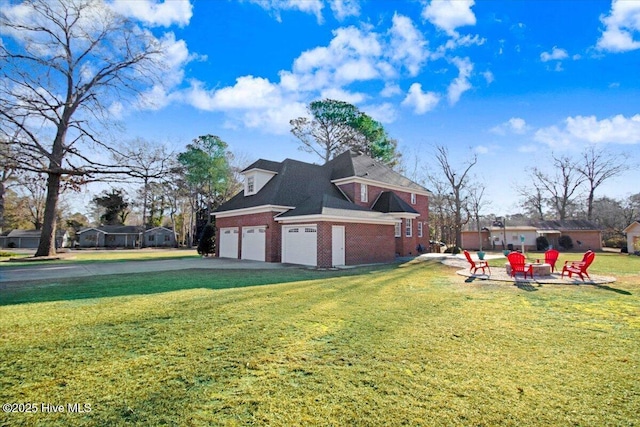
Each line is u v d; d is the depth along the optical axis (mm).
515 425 2832
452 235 41188
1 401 3275
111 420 2947
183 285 10414
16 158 20062
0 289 9781
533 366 4059
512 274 12156
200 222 50688
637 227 28547
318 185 23234
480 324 5902
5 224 51531
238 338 5141
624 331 5469
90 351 4609
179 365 4125
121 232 55219
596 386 3535
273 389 3490
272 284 10562
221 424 2869
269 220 18984
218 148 47500
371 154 38781
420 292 9117
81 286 10312
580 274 11312
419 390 3449
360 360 4254
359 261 17297
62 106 22641
